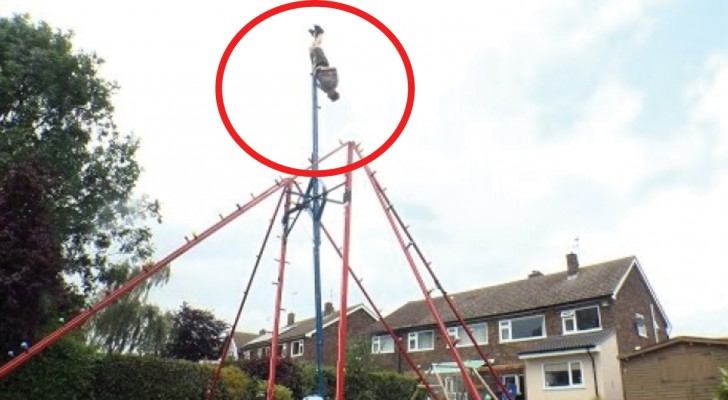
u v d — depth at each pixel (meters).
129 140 24.67
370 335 39.53
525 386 28.42
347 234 8.77
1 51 21.00
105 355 15.84
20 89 21.20
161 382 16.61
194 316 30.20
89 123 23.36
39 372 13.84
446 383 27.36
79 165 22.50
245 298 12.65
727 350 22.08
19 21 21.77
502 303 33.56
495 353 31.97
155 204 25.33
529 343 30.56
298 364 23.06
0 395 13.04
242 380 18.77
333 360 40.94
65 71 22.00
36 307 13.84
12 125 21.02
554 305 30.06
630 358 24.58
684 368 22.92
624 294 29.56
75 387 14.58
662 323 32.19
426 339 36.16
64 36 22.62
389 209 10.30
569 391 26.59
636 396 24.02
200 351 29.61
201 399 17.36
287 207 10.91
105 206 23.50
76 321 9.15
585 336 28.00
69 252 22.77
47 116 22.14
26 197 14.73
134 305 25.66
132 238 25.02
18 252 13.73
